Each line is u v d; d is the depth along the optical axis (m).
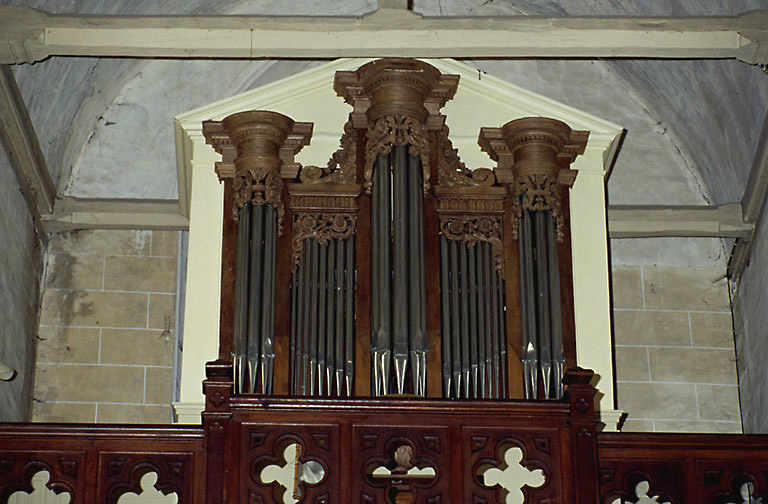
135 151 14.40
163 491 9.07
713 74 13.17
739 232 13.62
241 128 11.58
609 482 9.16
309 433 8.98
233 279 11.15
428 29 11.37
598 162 11.99
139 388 13.45
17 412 12.70
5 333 12.21
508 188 11.62
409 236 11.17
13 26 11.07
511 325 11.05
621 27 11.39
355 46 11.34
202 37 11.27
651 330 14.03
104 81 13.91
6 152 12.16
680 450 9.25
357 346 10.84
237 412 8.99
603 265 11.52
